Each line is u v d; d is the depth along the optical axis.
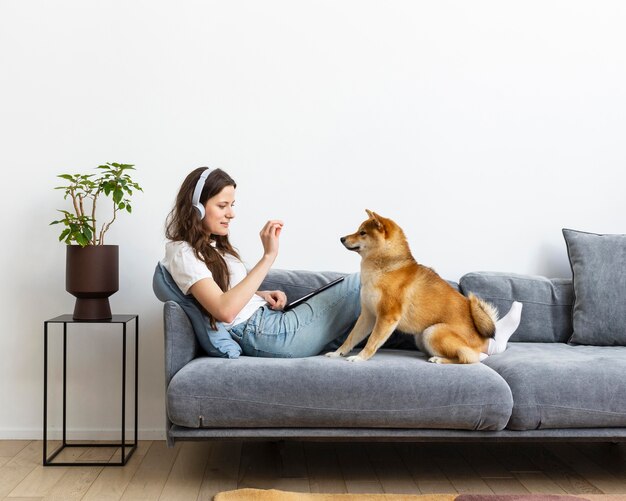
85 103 2.88
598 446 2.71
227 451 2.63
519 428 2.14
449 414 2.10
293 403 2.09
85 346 2.88
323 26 2.97
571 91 3.05
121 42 2.89
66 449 2.70
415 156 2.99
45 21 2.86
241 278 2.47
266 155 2.94
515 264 3.03
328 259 2.96
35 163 2.86
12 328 2.85
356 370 2.13
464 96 3.01
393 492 2.15
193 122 2.92
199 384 2.09
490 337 2.40
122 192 2.62
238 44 2.94
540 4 3.04
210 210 2.37
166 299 2.34
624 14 3.08
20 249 2.86
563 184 3.05
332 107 2.96
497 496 2.04
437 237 2.99
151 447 2.71
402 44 2.99
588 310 2.71
